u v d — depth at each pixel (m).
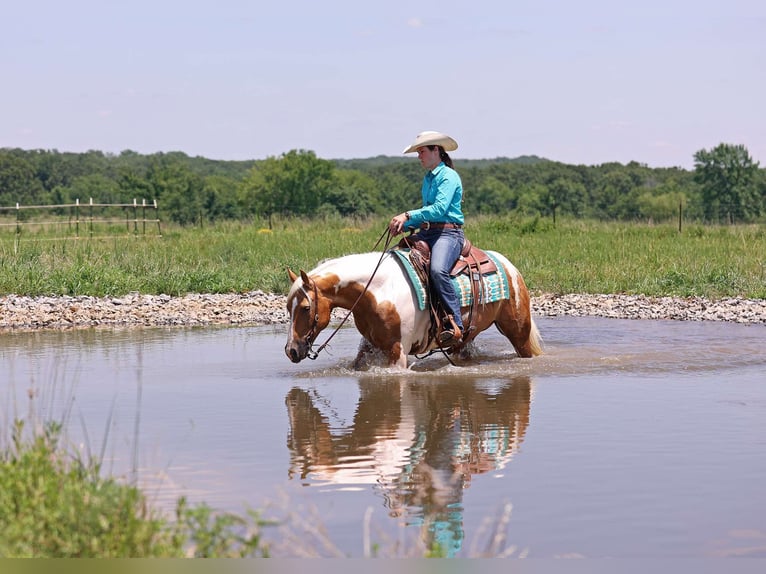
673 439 8.00
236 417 8.93
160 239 29.66
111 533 5.06
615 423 8.59
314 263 22.75
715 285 19.50
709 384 10.45
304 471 7.11
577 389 10.22
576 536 5.79
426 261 11.18
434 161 11.37
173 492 6.54
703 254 24.59
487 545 5.62
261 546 5.48
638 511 6.21
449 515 6.16
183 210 86.00
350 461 7.40
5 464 5.70
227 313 17.25
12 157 111.25
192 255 23.98
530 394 9.96
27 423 8.37
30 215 86.62
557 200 91.50
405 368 11.23
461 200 11.39
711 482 6.80
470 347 12.23
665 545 5.63
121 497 5.32
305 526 5.74
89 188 105.56
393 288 10.98
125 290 19.38
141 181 89.06
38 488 5.33
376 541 5.67
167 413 9.09
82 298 18.52
